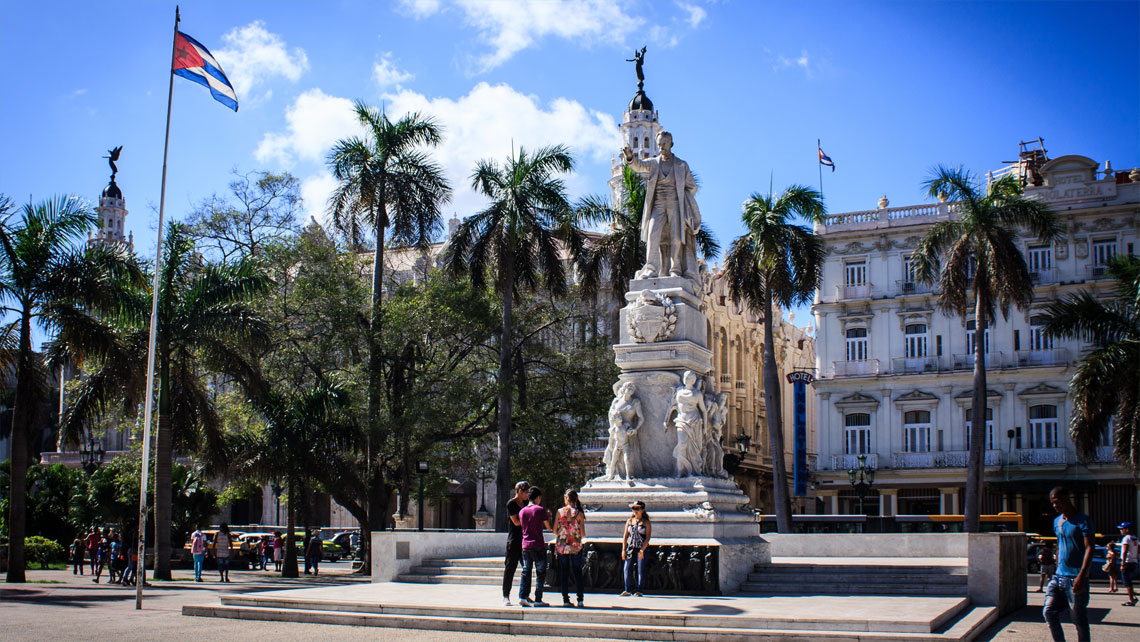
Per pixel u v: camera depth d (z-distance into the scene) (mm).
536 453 38000
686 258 19156
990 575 15828
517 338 39188
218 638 12750
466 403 35938
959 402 53500
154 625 14336
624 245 36281
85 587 24719
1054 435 51781
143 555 17891
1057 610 11156
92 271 26109
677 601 14484
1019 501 52312
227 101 23250
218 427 32250
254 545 43688
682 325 18047
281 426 34031
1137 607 21031
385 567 19562
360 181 37250
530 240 36656
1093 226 51969
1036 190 53438
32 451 70375
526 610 13562
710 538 16281
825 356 57000
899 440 54688
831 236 57219
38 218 26094
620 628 12633
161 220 20422
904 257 55812
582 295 38312
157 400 29875
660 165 19266
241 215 40875
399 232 38000
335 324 36438
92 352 26375
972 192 37156
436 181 38312
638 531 15172
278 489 39312
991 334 53750
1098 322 32438
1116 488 50469
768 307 37125
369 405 35438
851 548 21188
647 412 17938
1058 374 51656
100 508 41844
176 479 41938
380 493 36906
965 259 37281
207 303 29719
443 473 40219
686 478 17141
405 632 13328
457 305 37219
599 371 38250
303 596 15867
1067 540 11148
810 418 75250
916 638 11531
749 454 68188
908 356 55156
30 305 26219
